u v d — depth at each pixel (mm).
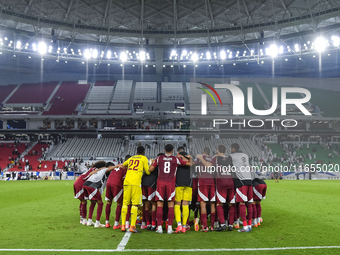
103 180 7902
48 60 62156
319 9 42438
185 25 49688
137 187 7074
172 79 69500
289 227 7449
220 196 7055
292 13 45125
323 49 50406
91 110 56812
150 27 49219
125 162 7551
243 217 6996
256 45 58656
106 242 5977
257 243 5844
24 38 55688
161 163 7082
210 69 67625
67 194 17016
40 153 48781
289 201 13172
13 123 56906
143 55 57969
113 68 67375
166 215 7785
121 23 48438
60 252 5242
